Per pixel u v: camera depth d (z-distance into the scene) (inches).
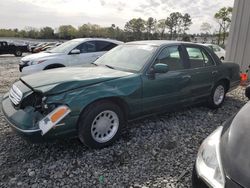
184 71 174.2
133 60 161.2
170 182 110.2
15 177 110.7
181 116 193.0
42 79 131.6
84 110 125.4
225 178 70.0
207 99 205.0
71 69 155.3
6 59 756.0
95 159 126.1
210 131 166.6
